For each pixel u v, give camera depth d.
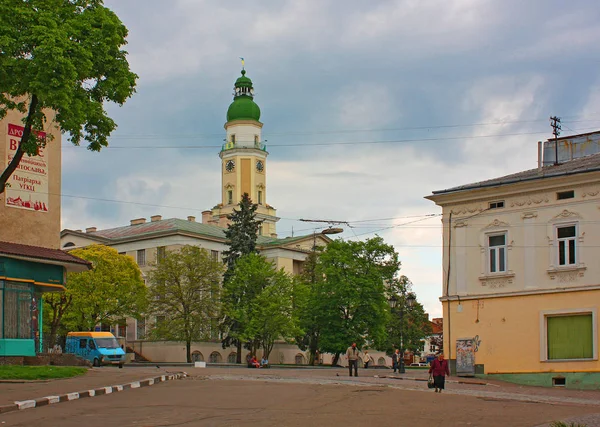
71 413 20.08
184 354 87.94
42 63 26.73
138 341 92.06
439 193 43.31
